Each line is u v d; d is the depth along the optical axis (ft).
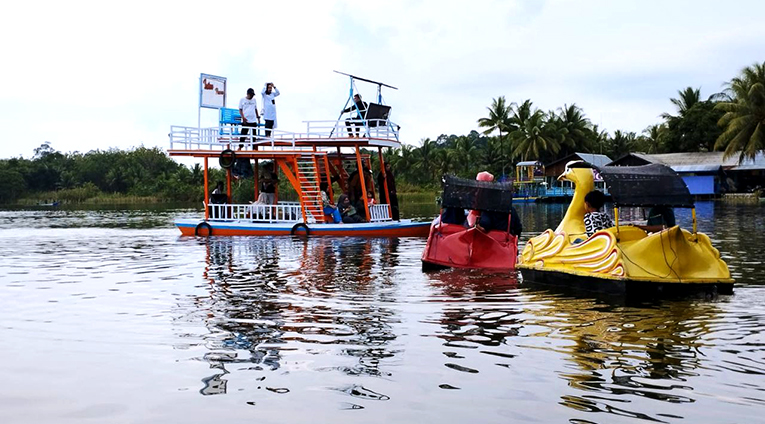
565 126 242.78
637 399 15.99
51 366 19.45
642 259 29.12
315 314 26.04
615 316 24.93
